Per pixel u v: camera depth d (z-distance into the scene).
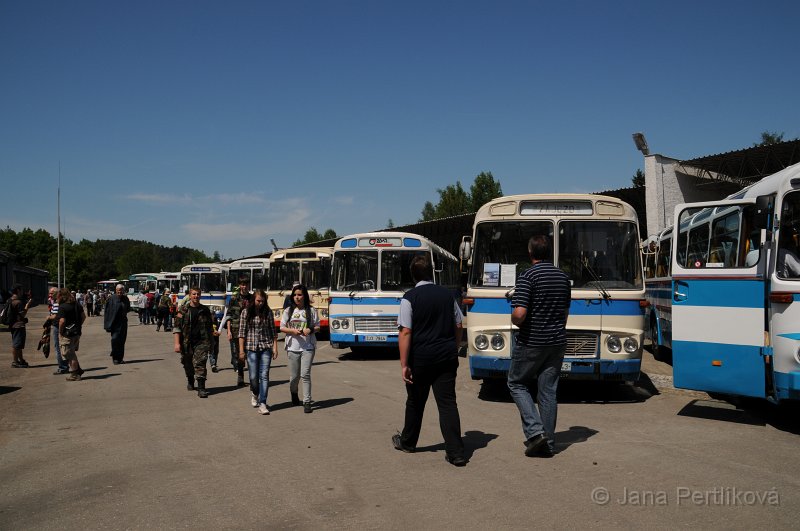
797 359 7.36
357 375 13.51
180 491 5.76
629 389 11.34
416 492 5.59
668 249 14.35
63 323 13.67
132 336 27.27
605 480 5.86
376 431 8.09
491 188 52.44
